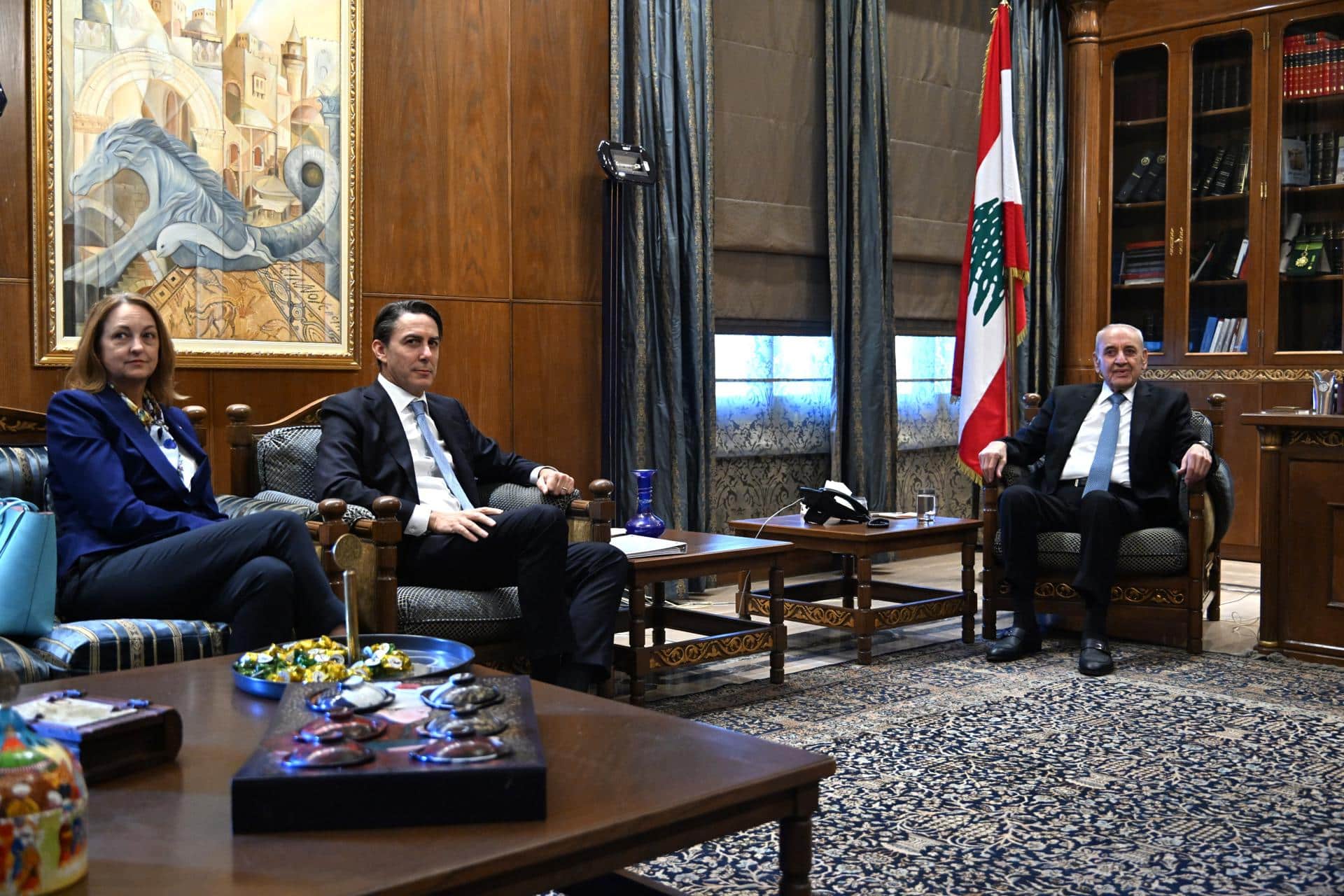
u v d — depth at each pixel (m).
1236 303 6.35
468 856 1.18
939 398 6.57
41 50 3.64
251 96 4.05
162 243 3.89
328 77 4.22
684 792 1.37
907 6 6.15
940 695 3.44
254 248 4.08
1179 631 4.41
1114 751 2.85
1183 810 2.43
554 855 1.22
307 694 1.58
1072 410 4.32
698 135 5.16
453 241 4.62
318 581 2.72
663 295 5.08
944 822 2.35
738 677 3.72
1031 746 2.90
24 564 2.45
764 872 2.10
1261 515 4.00
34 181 3.65
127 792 1.40
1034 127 6.64
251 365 4.08
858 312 5.74
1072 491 4.18
